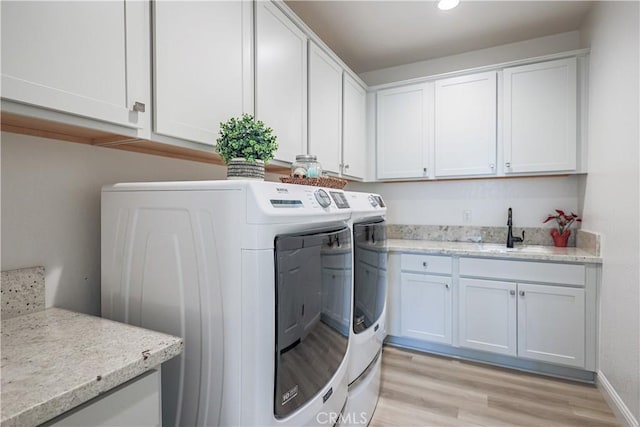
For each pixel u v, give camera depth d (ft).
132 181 4.65
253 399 2.85
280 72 5.85
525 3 7.43
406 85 9.71
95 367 2.23
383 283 6.52
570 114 7.92
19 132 3.44
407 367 7.84
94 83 3.04
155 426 2.56
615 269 6.16
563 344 7.24
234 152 4.18
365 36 8.79
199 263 3.08
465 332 8.16
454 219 10.18
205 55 4.28
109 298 3.76
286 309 3.12
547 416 5.94
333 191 4.46
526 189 9.30
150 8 3.61
